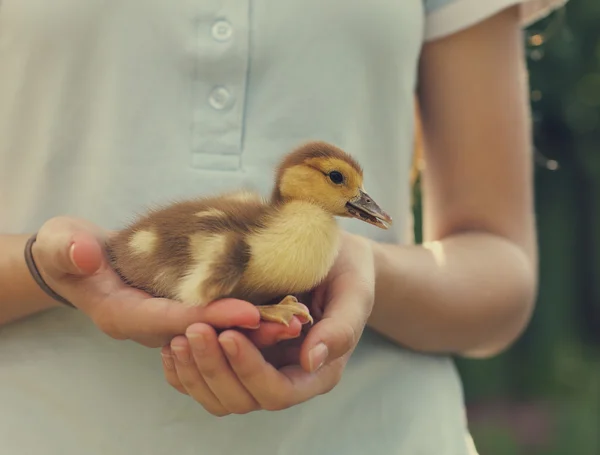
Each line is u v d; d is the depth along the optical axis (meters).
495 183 0.82
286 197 0.70
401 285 0.74
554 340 2.71
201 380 0.63
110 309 0.64
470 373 2.66
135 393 0.72
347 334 0.63
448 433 0.77
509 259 0.80
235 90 0.74
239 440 0.73
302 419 0.74
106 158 0.74
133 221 0.71
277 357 0.67
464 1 0.81
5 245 0.71
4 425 0.72
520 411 2.59
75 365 0.72
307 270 0.66
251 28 0.75
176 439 0.72
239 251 0.65
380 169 0.79
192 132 0.74
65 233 0.64
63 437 0.72
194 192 0.74
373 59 0.77
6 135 0.75
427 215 0.86
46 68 0.74
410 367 0.78
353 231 0.78
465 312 0.77
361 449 0.75
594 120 2.67
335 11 0.76
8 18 0.74
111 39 0.74
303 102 0.75
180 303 0.63
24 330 0.73
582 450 2.39
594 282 2.84
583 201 2.78
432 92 0.84
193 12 0.74
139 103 0.74
